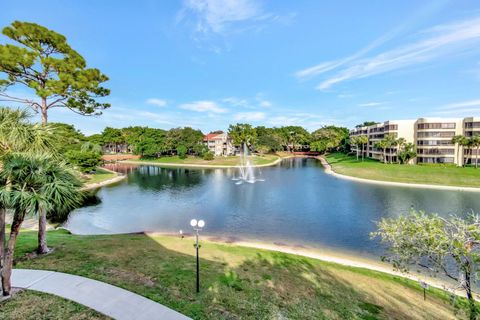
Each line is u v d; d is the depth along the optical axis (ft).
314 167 259.80
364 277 45.03
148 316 26.55
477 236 22.15
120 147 420.36
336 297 35.29
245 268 43.06
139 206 108.88
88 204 111.96
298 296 34.17
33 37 45.14
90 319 25.46
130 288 31.73
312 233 76.69
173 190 143.13
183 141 319.88
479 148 196.34
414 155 209.15
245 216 94.12
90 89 50.06
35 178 26.66
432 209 103.91
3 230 31.01
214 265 43.21
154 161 311.06
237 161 295.28
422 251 25.68
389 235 28.94
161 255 46.57
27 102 46.24
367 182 168.14
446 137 206.90
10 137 30.58
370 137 288.10
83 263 39.14
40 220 42.93
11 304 27.27
